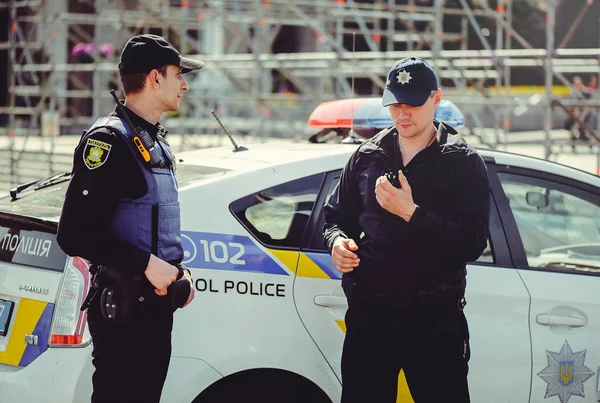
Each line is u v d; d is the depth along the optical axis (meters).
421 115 7.20
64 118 38.31
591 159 33.91
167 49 6.77
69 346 7.34
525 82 39.03
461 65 25.11
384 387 7.30
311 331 7.93
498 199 8.84
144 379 6.64
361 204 7.49
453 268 7.19
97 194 6.38
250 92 32.72
